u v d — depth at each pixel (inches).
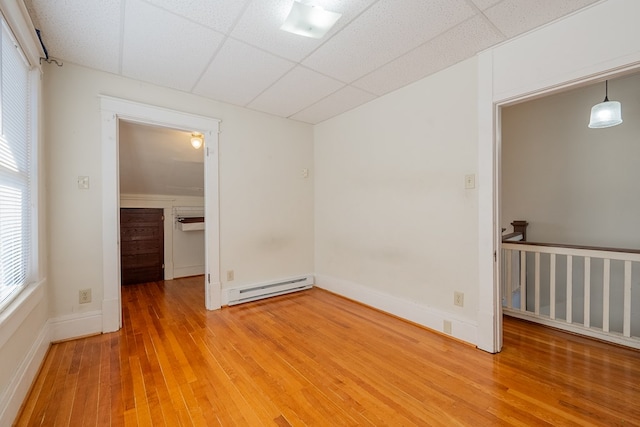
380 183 117.9
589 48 65.2
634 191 120.7
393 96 111.5
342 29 73.2
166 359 80.0
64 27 71.8
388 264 115.0
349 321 107.3
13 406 56.1
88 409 60.0
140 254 168.4
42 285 78.8
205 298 125.3
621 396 62.7
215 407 60.8
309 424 56.1
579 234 134.6
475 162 86.5
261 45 80.6
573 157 135.9
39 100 78.2
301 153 149.0
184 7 65.1
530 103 148.5
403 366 76.3
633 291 122.0
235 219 127.0
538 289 104.8
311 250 153.8
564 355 81.0
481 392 65.1
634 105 120.0
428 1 63.3
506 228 157.5
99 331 95.7
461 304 90.9
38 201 77.5
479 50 83.2
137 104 101.7
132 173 152.6
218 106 121.1
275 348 86.5
